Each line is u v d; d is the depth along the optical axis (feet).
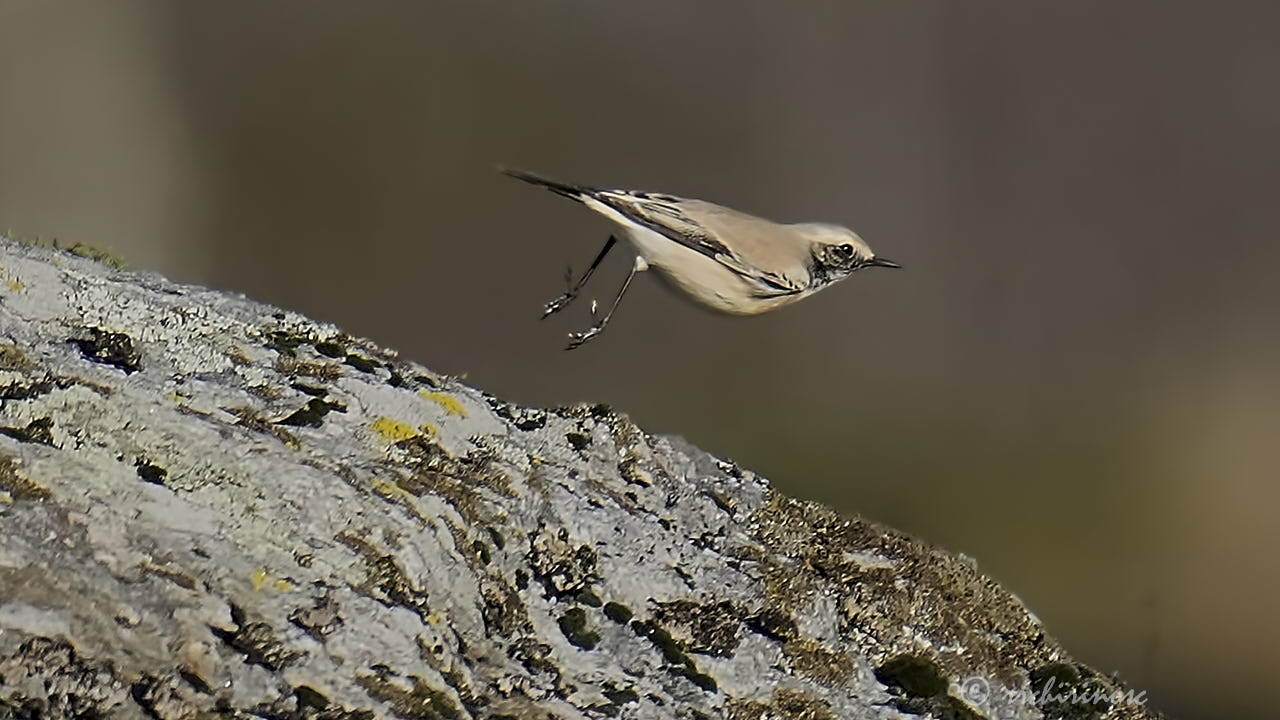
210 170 101.55
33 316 26.89
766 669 27.78
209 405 26.16
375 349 31.30
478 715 23.97
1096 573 75.66
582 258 103.86
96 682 21.42
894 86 117.39
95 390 24.97
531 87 116.47
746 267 41.47
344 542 24.40
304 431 26.68
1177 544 79.41
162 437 24.59
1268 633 70.28
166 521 23.32
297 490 24.64
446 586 25.27
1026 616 31.53
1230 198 111.24
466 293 98.43
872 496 82.53
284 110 102.22
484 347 96.53
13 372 24.77
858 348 99.66
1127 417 92.07
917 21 119.24
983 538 79.66
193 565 22.93
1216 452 88.02
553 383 94.48
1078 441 89.61
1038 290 104.12
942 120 116.26
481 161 107.86
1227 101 116.26
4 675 20.95
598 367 95.20
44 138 96.12
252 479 24.54
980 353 100.42
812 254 44.29
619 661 26.61
